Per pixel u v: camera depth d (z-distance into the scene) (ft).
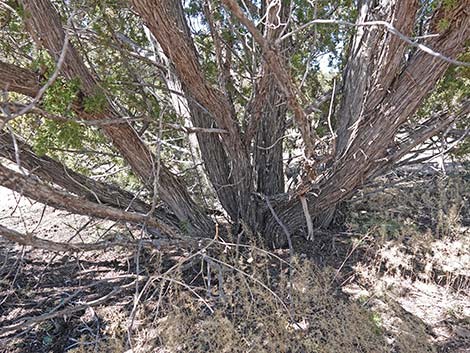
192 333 5.85
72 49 5.90
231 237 7.63
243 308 6.15
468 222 8.87
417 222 8.92
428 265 7.05
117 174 10.07
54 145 6.31
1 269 7.39
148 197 9.51
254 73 7.57
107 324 6.27
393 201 9.96
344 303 6.34
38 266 8.08
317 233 8.71
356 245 7.52
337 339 5.46
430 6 6.59
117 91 7.78
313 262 7.39
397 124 6.50
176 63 6.07
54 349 5.94
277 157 8.64
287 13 7.61
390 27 4.41
